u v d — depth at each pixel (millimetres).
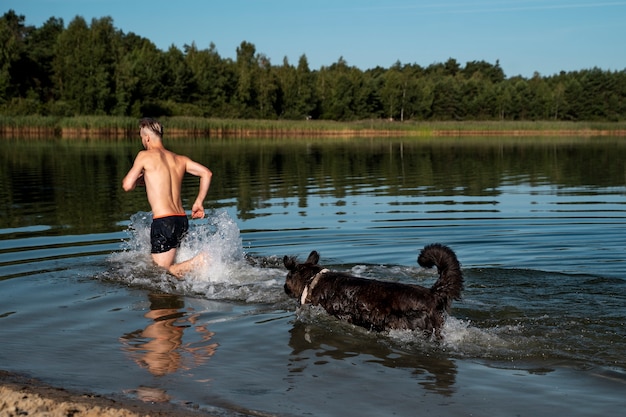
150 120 8109
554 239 8938
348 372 4492
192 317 5785
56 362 4648
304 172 20531
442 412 3846
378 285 5566
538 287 6477
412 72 113500
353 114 95812
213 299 6379
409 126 62406
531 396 4082
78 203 12992
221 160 25484
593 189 15367
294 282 6262
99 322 5602
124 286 6789
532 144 40531
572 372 4488
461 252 8164
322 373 4469
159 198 7629
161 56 82188
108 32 75750
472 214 11383
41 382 4281
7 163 23062
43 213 11672
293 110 90812
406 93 97938
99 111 68438
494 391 4164
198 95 84438
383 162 24922
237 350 4938
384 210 11969
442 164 23984
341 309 5703
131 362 4652
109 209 12164
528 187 15992
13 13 100250
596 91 96812
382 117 99562
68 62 69250
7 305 6074
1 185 16281
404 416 3785
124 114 70625
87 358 4730
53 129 50844
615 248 8305
